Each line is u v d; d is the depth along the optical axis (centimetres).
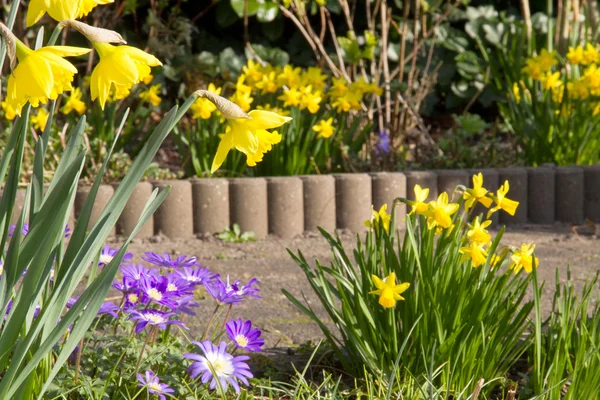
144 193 439
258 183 454
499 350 229
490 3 793
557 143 548
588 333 219
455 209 223
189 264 230
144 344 195
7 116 483
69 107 517
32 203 160
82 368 204
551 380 215
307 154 513
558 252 423
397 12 767
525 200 502
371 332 231
